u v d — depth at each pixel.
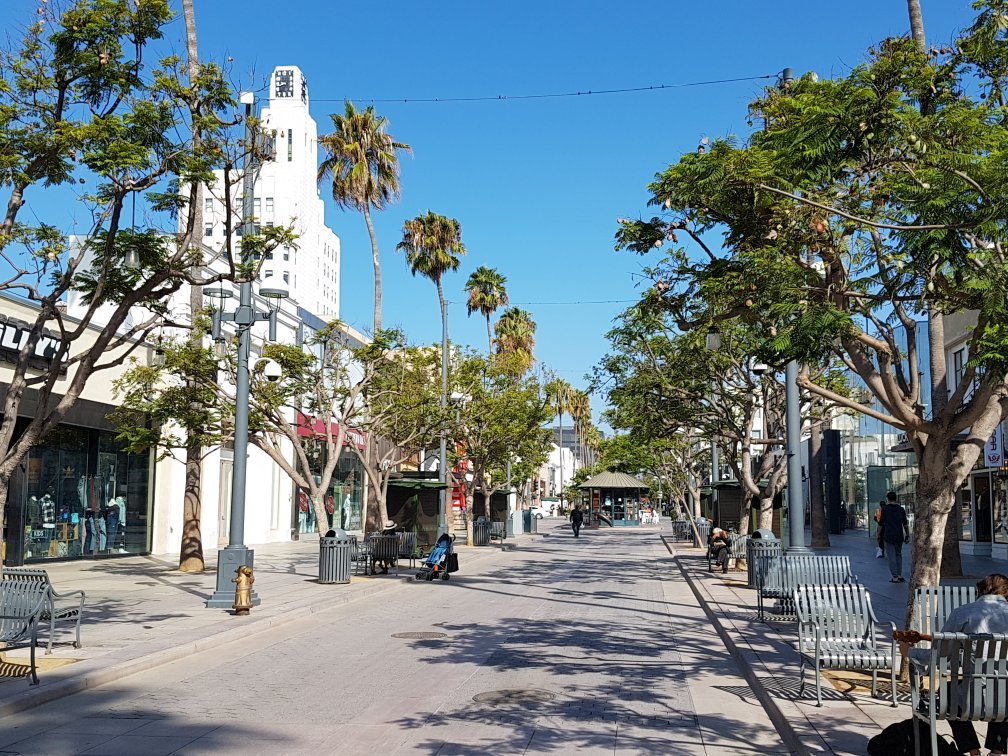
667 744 7.48
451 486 32.09
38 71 11.30
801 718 7.76
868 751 6.57
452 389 35.22
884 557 28.75
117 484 29.31
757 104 10.22
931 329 13.27
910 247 7.97
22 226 11.52
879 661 8.45
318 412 23.95
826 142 8.47
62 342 11.16
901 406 8.83
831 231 9.36
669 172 9.25
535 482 108.50
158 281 12.20
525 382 41.88
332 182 34.09
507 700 9.13
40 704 8.86
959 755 6.18
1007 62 9.83
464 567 28.91
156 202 12.60
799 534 16.59
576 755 7.13
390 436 27.88
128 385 24.81
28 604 10.91
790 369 16.69
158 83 11.63
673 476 48.47
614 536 55.94
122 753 7.12
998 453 26.48
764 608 15.21
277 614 15.20
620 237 10.00
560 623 15.24
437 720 8.27
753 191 8.88
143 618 14.61
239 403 16.86
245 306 17.06
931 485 8.95
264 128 13.24
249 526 37.47
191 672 10.65
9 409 10.88
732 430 25.14
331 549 20.95
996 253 8.14
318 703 8.97
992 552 28.41
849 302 9.80
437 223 40.50
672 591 21.09
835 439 50.91
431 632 14.09
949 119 8.56
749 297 9.62
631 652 12.27
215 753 7.12
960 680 5.95
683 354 23.44
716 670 10.98
